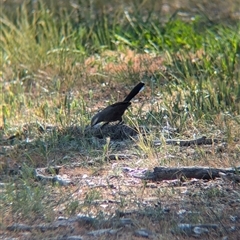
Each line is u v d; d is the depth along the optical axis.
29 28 22.17
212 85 17.66
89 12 24.03
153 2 25.50
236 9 25.20
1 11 24.30
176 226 11.34
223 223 11.57
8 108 17.30
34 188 12.89
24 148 15.12
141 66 19.81
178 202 12.30
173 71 18.92
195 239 11.10
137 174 13.44
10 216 11.90
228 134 14.73
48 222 11.66
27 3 24.98
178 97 16.75
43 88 18.88
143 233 11.18
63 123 16.08
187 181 13.17
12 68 20.28
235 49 19.98
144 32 22.05
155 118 15.73
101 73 19.58
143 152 14.42
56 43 21.42
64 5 24.84
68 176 13.57
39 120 16.56
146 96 17.97
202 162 13.87
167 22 22.86
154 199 12.40
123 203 12.16
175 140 14.85
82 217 11.63
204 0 25.92
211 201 12.34
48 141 15.22
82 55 20.97
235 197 12.48
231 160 13.89
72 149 14.87
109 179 13.35
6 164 14.30
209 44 20.78
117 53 21.17
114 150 14.69
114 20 22.84
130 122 15.91
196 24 23.05
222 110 16.42
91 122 15.48
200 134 15.26
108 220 11.54
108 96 18.23
